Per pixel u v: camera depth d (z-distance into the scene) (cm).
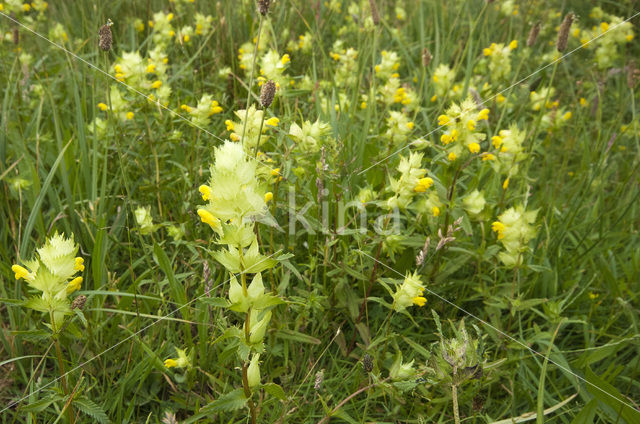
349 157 45
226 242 20
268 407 30
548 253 45
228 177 19
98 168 46
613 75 75
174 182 44
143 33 79
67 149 44
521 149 40
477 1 91
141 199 45
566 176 61
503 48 66
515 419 29
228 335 22
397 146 44
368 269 37
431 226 38
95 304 35
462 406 33
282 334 32
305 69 70
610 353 34
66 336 33
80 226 40
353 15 76
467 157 36
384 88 54
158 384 33
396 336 34
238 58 65
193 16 79
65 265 24
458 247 40
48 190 41
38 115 47
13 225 40
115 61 63
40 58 70
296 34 81
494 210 43
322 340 36
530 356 35
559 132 64
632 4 87
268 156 37
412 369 27
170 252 41
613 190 56
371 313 38
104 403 30
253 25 67
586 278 44
